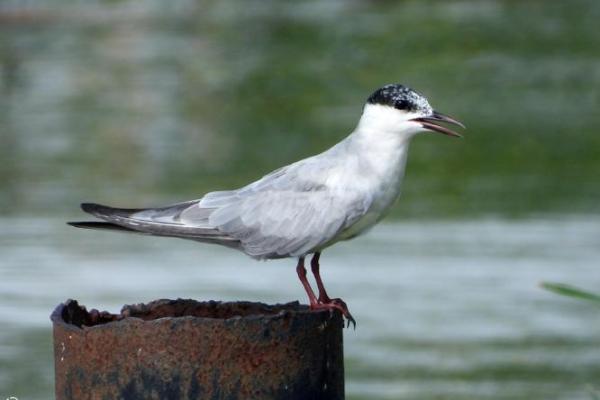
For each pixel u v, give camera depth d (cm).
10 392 1164
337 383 644
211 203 775
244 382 612
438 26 3053
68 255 1547
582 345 1273
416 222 1719
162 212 764
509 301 1396
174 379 608
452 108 2425
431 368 1218
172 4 3378
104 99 2530
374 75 2717
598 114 2344
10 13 3322
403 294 1416
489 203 1805
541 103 2442
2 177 1953
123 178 1936
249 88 2619
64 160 2067
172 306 690
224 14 3278
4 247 1592
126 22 3228
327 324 630
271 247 781
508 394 1166
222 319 613
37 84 2645
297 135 2288
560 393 1159
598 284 1420
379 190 785
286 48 2948
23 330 1304
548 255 1540
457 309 1373
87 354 619
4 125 2317
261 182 795
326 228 777
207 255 1577
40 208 1778
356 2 3344
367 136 792
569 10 3166
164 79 2689
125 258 1561
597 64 2722
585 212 1756
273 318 613
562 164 2045
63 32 3122
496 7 3206
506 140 2173
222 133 2284
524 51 2836
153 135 2241
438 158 2075
